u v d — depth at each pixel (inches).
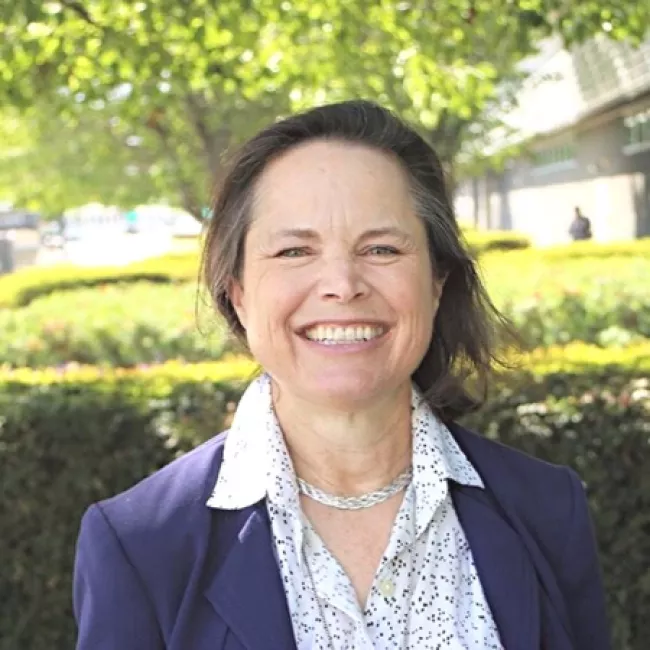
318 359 63.8
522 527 69.8
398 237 63.7
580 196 949.8
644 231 765.3
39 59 229.3
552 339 341.4
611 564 148.0
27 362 333.4
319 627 63.1
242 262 66.5
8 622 151.2
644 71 634.2
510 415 147.0
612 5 230.1
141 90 277.3
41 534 148.9
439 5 233.3
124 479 149.2
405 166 65.5
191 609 62.4
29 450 147.3
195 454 69.4
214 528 65.0
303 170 63.9
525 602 66.7
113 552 63.1
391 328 64.4
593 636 73.0
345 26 235.1
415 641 64.6
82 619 63.7
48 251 1567.4
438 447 68.8
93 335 343.9
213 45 229.6
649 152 745.0
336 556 66.4
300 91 291.7
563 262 487.5
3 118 461.1
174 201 723.4
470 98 280.8
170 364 188.1
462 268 72.0
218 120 544.7
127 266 621.3
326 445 67.4
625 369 164.9
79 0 222.2
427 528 67.4
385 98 297.1
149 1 211.8
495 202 1429.6
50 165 661.9
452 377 74.6
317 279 62.9
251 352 71.5
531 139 868.0
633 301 351.9
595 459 146.3
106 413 148.9
